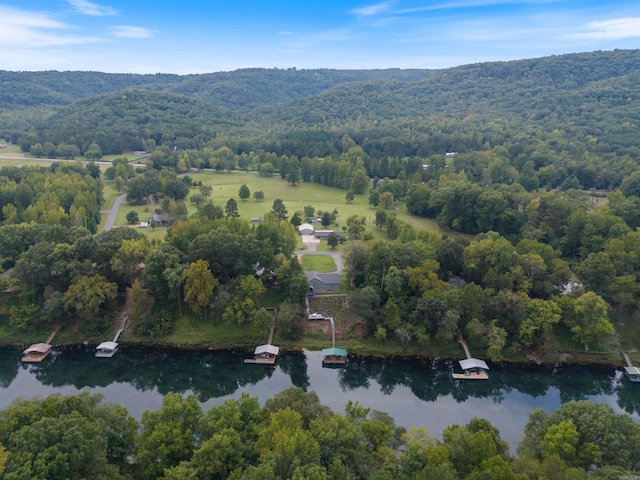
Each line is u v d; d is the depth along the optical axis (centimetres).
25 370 10756
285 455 5594
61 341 11644
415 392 10281
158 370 10888
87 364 10994
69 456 5366
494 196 17012
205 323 12162
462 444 6309
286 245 14438
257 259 12888
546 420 7312
